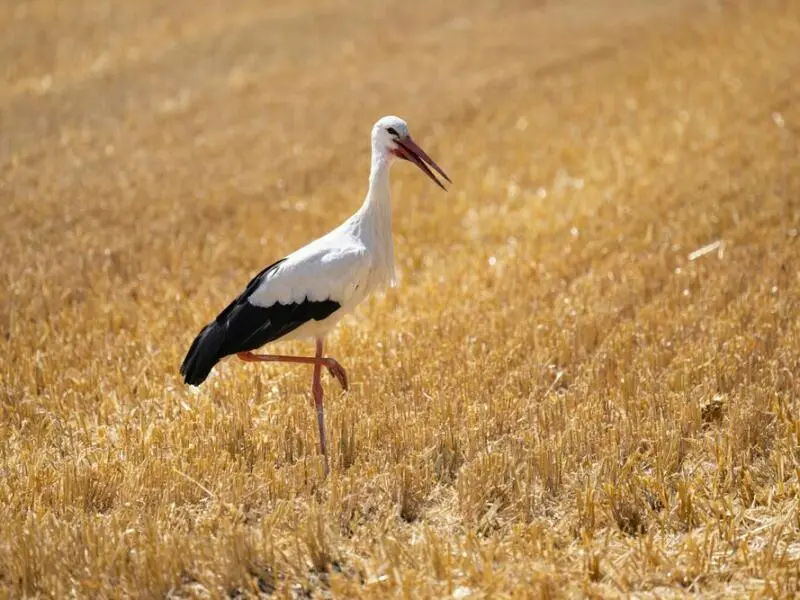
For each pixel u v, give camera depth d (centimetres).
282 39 2847
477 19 3005
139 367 1176
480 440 967
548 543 802
